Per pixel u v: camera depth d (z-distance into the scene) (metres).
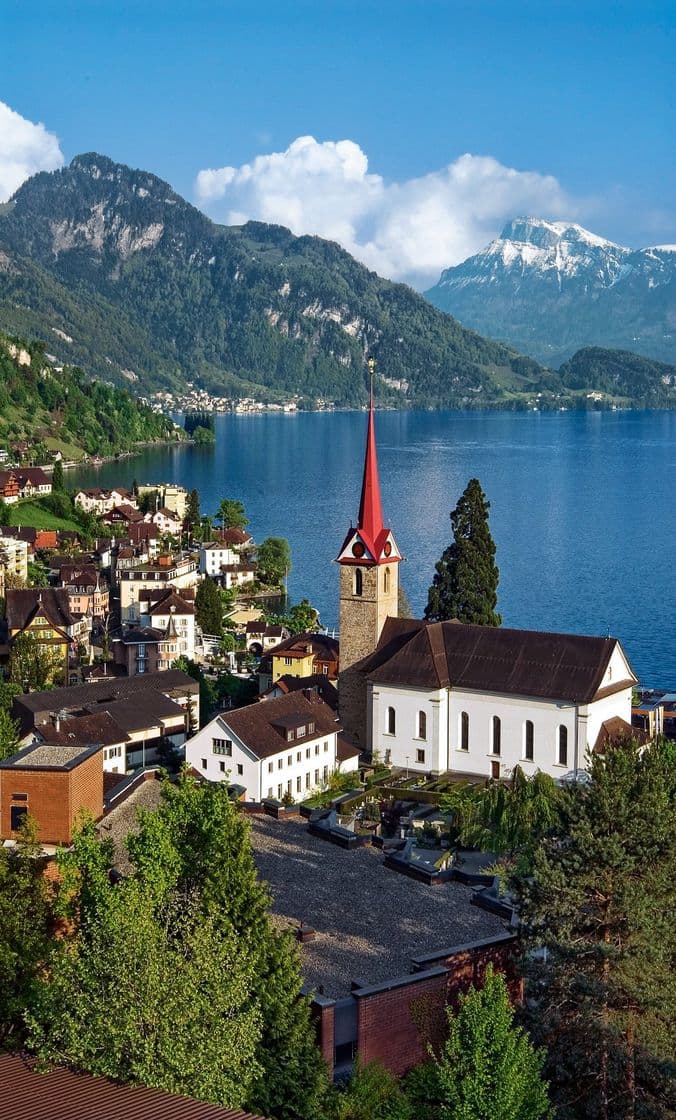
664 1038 55.44
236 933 53.19
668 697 165.12
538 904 58.50
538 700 120.50
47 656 177.38
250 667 194.75
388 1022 55.94
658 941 56.16
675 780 63.72
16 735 113.69
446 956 58.78
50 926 56.84
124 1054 46.75
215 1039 47.12
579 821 58.69
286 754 120.31
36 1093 45.47
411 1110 52.31
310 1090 50.47
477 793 108.44
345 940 61.31
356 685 134.38
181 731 135.50
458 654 127.25
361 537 132.50
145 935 48.31
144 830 57.59
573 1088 56.84
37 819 64.81
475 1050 50.19
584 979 55.66
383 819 108.69
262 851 72.94
